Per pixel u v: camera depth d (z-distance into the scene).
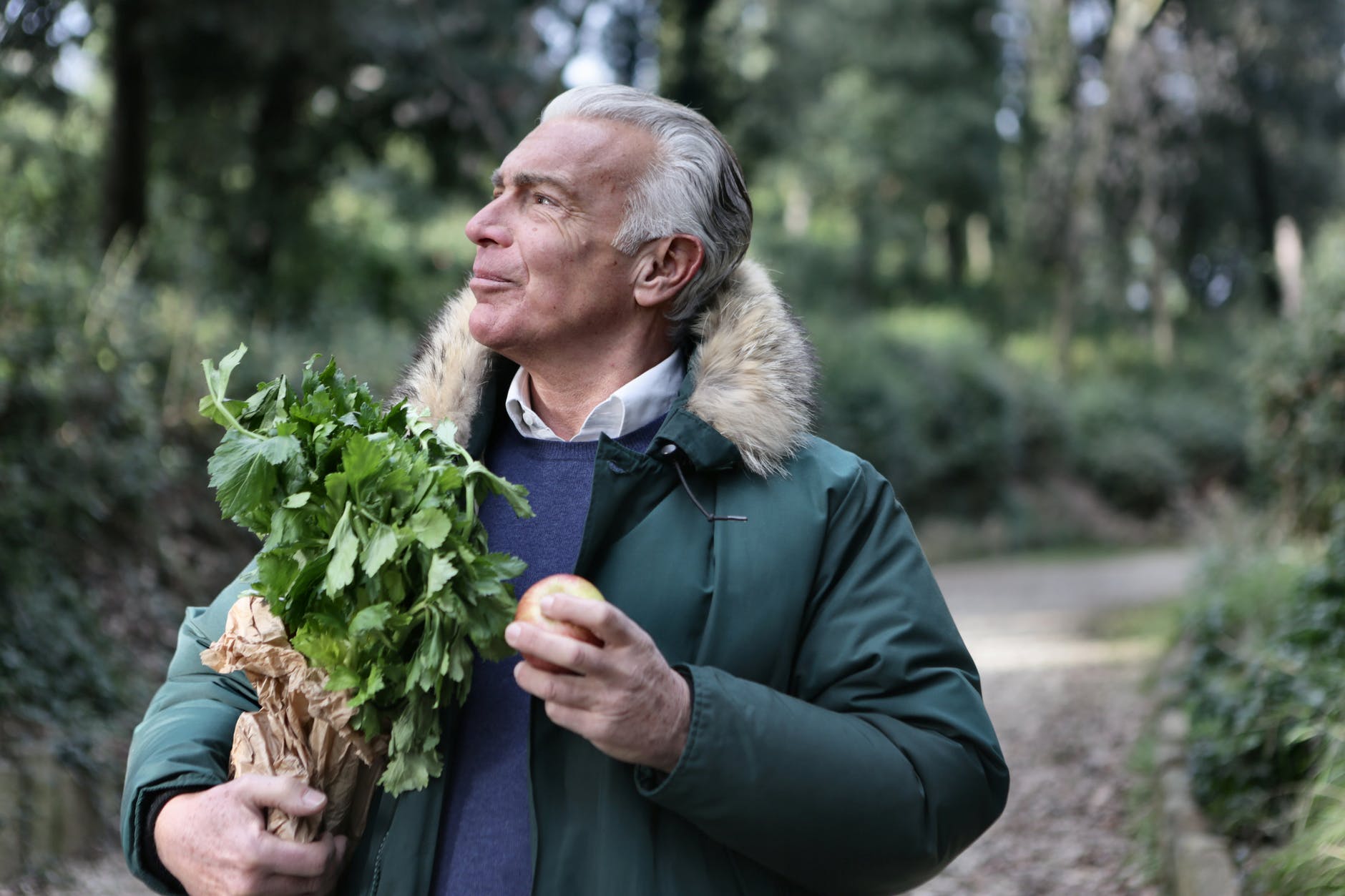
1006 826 5.07
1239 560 8.70
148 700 5.48
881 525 1.65
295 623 1.45
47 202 10.27
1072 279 29.66
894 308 33.22
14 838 4.09
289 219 13.54
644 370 1.74
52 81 9.89
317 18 10.95
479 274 1.69
